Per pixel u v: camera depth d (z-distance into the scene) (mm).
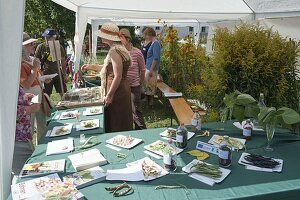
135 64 3994
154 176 1647
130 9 4500
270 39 2777
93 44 9992
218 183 1571
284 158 1878
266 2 3838
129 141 2166
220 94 2865
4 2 1676
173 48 5148
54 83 5543
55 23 13867
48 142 2252
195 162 1808
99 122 2650
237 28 2947
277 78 2703
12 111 1831
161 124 4957
